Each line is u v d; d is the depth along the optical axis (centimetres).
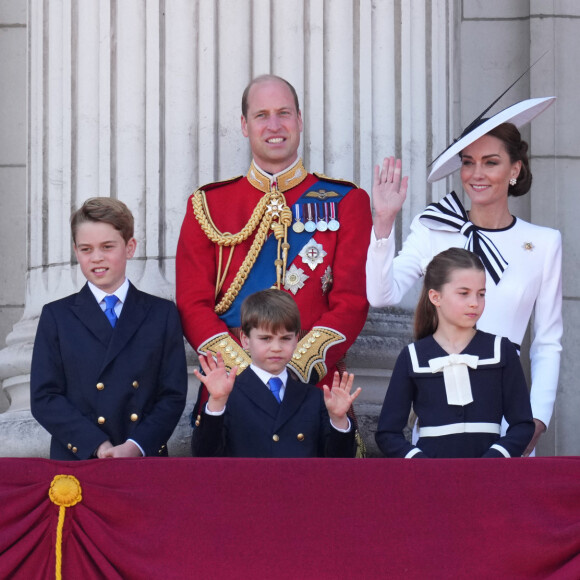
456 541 1617
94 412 1936
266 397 1914
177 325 2006
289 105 2203
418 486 1631
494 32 3055
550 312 2083
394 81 2494
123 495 1634
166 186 2406
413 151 2495
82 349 1950
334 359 2064
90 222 1984
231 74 2427
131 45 2442
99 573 1628
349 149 2448
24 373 2470
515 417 1845
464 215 2122
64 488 1633
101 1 2473
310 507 1627
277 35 2444
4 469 1653
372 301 2008
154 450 1916
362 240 2167
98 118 2453
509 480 1633
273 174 2214
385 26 2495
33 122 2595
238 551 1619
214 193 2242
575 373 2912
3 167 3055
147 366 1959
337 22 2466
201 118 2419
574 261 2953
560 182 2977
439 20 2583
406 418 1858
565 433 2894
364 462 1641
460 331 1875
